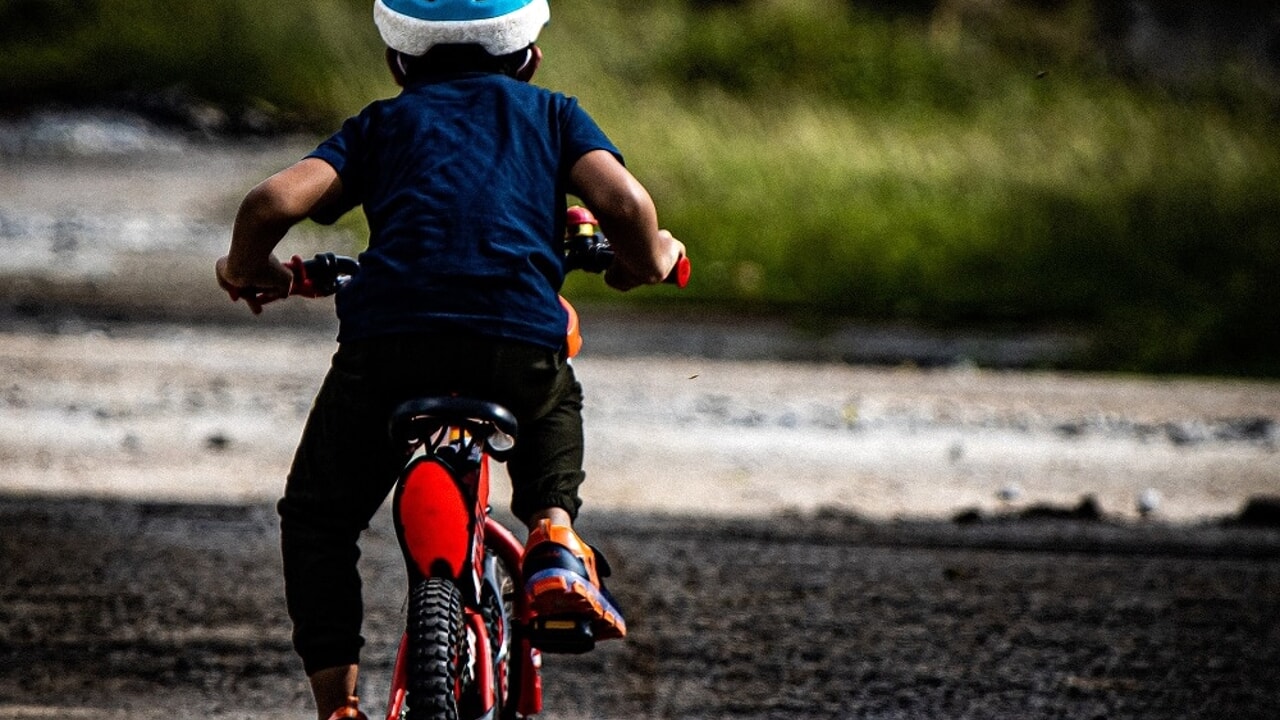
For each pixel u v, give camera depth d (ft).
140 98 357.61
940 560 83.35
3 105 351.46
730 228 219.20
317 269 43.65
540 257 41.39
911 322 182.70
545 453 42.55
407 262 40.60
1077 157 254.47
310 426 42.37
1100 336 175.63
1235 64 331.16
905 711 60.13
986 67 345.92
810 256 210.59
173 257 200.95
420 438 40.11
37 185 264.72
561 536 41.27
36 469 99.45
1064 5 380.37
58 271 185.88
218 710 58.65
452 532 38.83
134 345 145.07
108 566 76.48
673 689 62.03
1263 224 217.97
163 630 67.41
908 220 224.53
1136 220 222.07
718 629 69.62
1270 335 173.17
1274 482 111.75
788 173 243.81
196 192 263.49
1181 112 290.56
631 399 131.23
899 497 102.68
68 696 59.57
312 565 41.91
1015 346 169.99
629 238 42.01
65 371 131.03
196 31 382.22
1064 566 82.84
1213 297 187.93
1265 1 359.87
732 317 181.78
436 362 40.11
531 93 43.65
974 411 133.08
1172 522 96.84
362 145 42.96
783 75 342.44
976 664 65.72
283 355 144.05
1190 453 120.88
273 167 298.56
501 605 44.32
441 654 37.06
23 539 80.79
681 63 346.54
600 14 366.84
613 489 100.89
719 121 277.64
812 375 147.43
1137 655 67.56
